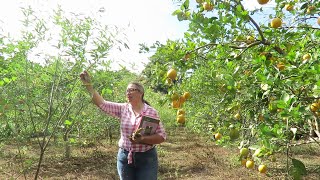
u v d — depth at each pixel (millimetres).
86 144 10023
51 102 3904
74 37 3654
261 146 2562
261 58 2555
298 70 2375
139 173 3139
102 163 8266
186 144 11477
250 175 6887
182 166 7992
